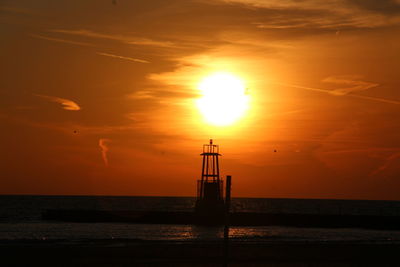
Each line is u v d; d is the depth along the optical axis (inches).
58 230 4881.9
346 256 2615.7
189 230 4881.9
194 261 2407.7
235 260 2449.6
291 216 5851.4
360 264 2410.2
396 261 2522.1
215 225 5290.4
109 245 2947.8
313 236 4333.2
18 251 2605.8
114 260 2428.6
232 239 3750.0
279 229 5310.0
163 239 3681.1
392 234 4744.1
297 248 2797.7
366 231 5132.9
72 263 2348.7
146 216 6043.3
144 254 2581.2
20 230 4877.0
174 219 5964.6
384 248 2874.0
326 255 2625.5
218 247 2785.4
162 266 2274.9
